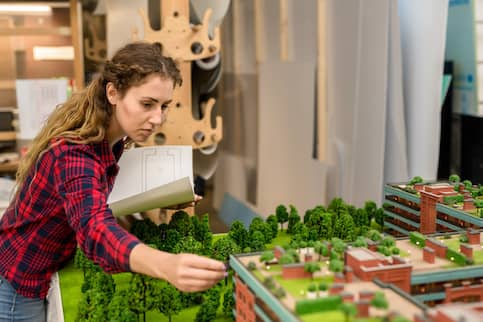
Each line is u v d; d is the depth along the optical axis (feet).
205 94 5.62
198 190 6.80
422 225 3.94
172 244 3.88
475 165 5.82
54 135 3.04
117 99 3.00
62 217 3.09
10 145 6.44
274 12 7.45
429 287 2.63
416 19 5.68
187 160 4.13
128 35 5.65
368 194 5.99
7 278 3.25
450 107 6.29
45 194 2.97
